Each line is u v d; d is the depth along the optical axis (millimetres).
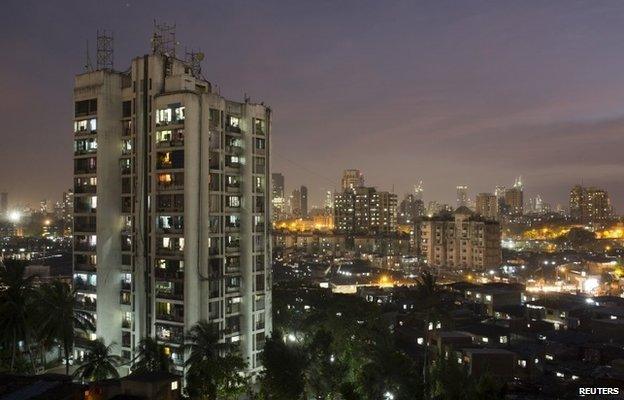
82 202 98375
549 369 93625
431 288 104500
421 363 103312
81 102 98688
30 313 82250
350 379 83562
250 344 94938
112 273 96000
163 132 91188
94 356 77875
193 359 74938
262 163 99812
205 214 89938
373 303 142000
